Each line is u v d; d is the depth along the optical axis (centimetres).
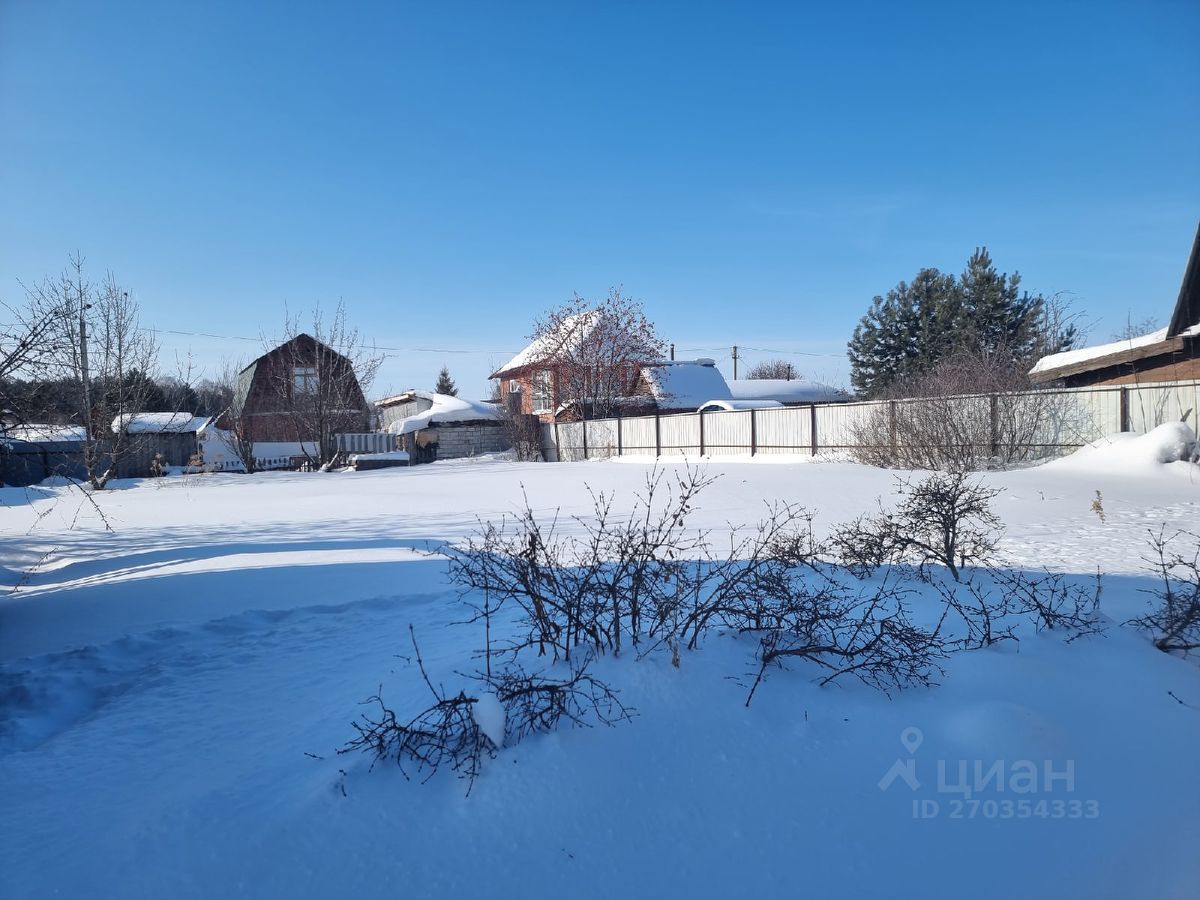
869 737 320
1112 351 2130
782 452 2616
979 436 1947
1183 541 822
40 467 2442
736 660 375
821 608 420
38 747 387
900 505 855
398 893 239
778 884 244
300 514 1424
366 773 298
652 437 3216
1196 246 1766
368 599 626
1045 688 365
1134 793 292
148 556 947
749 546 831
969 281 4059
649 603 412
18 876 257
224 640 539
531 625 464
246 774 324
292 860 253
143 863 257
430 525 1175
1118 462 1569
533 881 244
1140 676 378
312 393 3475
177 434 3369
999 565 680
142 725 396
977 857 257
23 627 592
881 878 247
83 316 1297
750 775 292
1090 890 245
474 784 285
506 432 3988
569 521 1134
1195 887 245
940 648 404
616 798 279
